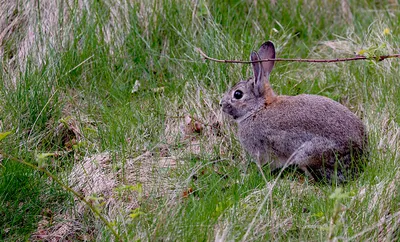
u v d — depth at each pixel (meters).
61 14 13.32
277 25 14.42
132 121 11.87
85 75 12.94
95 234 9.73
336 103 11.04
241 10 14.38
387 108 11.84
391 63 12.65
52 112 11.88
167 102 12.41
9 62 13.00
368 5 15.16
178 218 9.23
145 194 10.30
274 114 11.09
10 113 11.56
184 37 13.46
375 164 10.50
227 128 11.92
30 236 9.74
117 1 13.67
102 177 10.68
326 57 13.72
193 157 11.19
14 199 10.08
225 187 10.26
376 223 9.02
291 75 13.15
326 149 10.61
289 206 9.63
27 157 10.73
